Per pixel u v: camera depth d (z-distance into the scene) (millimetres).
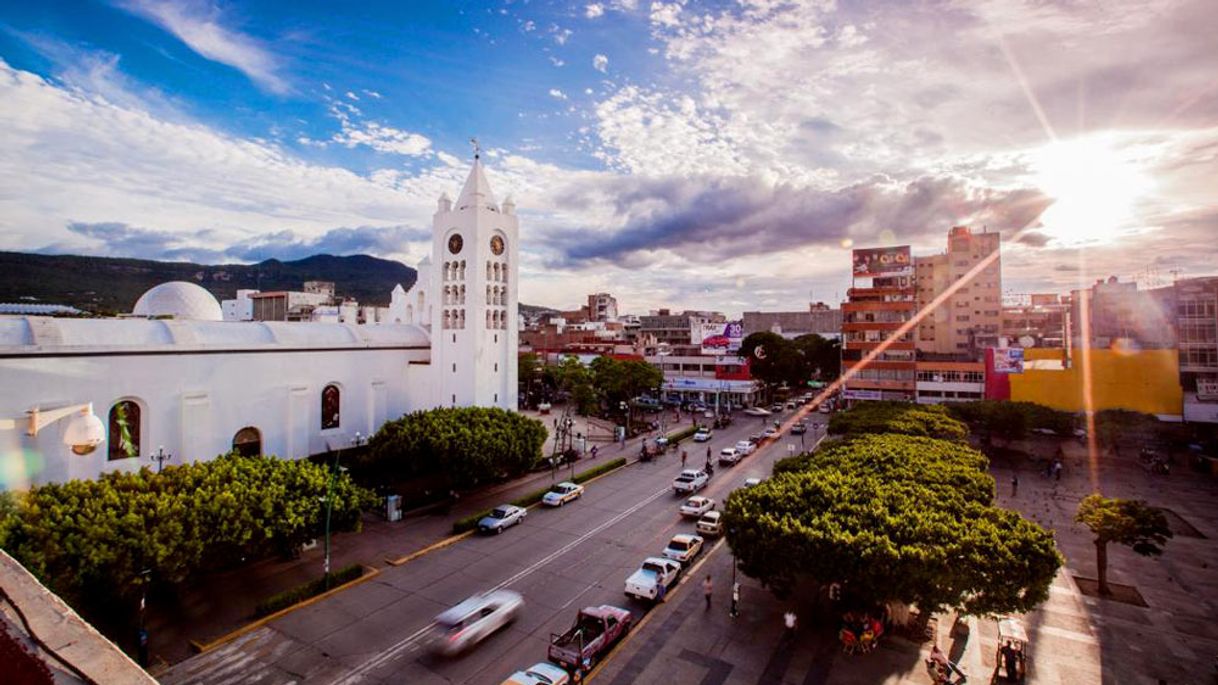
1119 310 93500
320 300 144875
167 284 72438
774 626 30344
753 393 113375
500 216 67000
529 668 25656
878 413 64250
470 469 47906
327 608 32344
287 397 53844
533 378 110812
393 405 65312
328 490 35812
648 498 53375
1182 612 32438
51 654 5652
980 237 116000
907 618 29562
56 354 40219
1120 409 74688
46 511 27578
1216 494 55906
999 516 28609
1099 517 34062
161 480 32469
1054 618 31812
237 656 27719
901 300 95562
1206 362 77625
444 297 66562
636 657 27547
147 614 31375
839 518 28359
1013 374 85375
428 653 28062
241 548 32781
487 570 37469
